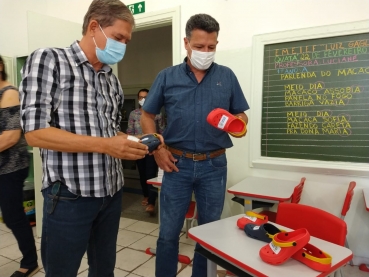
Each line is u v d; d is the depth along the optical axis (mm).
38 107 965
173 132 1559
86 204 1101
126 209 3711
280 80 2359
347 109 2150
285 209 1440
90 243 1300
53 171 1054
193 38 1433
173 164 1531
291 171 2365
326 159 2244
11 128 1763
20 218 1973
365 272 2098
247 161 2543
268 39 2355
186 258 2264
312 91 2254
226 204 2646
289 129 2359
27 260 2041
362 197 2131
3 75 1872
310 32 2205
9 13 3662
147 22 2896
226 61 2566
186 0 2691
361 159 2133
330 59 2176
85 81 1094
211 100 1511
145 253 2439
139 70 4977
